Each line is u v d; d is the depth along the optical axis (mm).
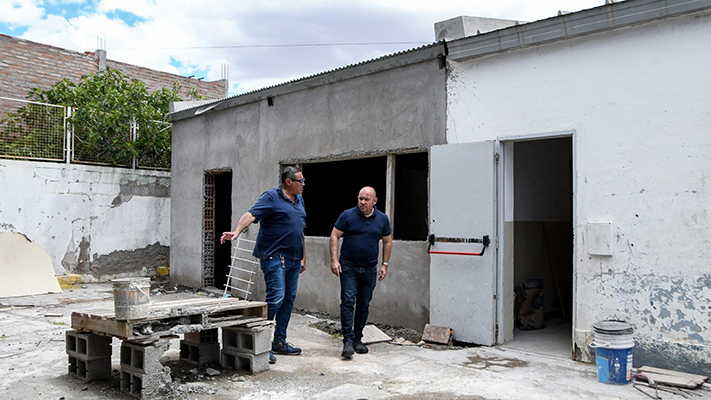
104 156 12266
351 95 7449
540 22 5445
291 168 5352
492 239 5848
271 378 4738
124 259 12133
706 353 4559
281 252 5273
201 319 4574
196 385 4434
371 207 5543
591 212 5238
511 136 5805
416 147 6648
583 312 5273
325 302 7758
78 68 15414
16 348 5848
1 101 13023
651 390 4352
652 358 4844
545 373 4875
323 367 5098
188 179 10516
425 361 5324
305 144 8094
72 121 11484
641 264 4926
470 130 6145
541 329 6797
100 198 11750
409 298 6684
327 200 9312
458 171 6117
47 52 14703
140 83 13383
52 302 9023
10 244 10109
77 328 4711
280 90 8430
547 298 7438
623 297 5023
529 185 7164
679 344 4699
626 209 5020
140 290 4176
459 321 6070
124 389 4367
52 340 6223
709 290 4562
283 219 5262
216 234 10305
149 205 12602
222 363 5094
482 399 4180
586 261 5266
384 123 7020
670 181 4785
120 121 12156
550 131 5527
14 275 9891
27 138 10992
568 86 5418
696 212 4645
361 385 4535
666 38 4832
